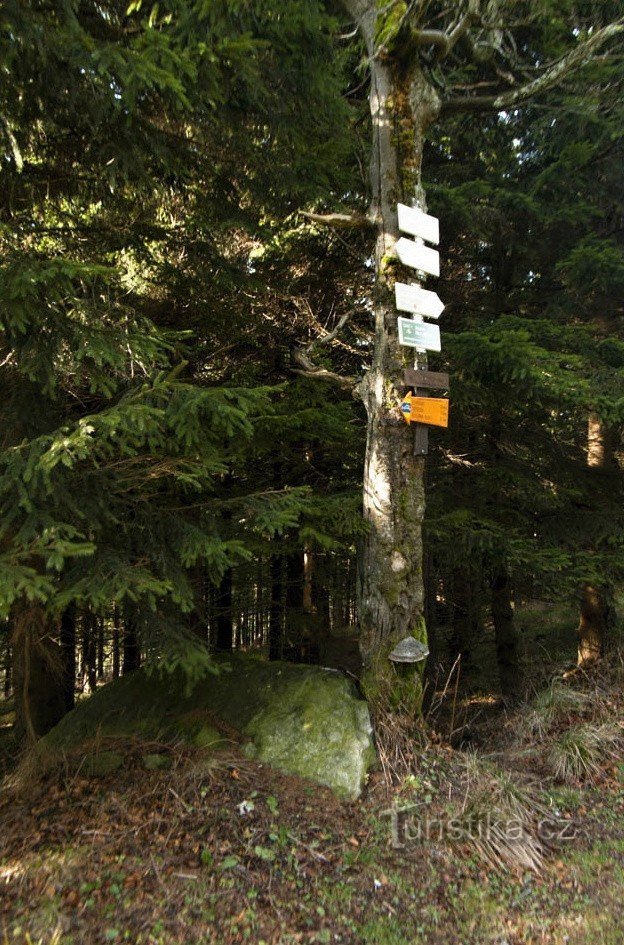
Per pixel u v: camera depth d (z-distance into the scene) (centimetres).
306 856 314
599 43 454
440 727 537
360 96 646
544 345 677
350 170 585
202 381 678
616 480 762
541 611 1273
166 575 355
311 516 488
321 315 747
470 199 675
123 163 386
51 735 449
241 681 445
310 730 393
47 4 310
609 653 657
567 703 532
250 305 650
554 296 741
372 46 460
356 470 748
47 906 259
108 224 516
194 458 366
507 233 700
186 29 325
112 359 315
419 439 441
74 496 339
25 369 320
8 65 296
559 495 713
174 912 266
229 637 861
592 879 321
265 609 790
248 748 388
